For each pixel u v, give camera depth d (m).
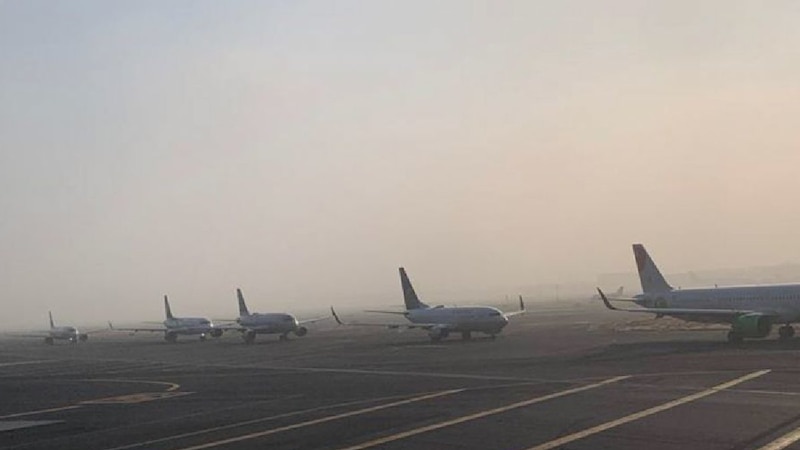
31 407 48.25
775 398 36.00
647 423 30.39
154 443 31.58
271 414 38.75
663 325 113.88
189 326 159.38
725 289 80.69
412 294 116.75
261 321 131.75
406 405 39.50
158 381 63.28
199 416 39.53
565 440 27.70
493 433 29.89
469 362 64.62
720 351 63.47
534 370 54.72
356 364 69.88
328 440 30.08
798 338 77.19
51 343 190.00
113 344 164.88
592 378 47.66
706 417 31.20
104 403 48.47
